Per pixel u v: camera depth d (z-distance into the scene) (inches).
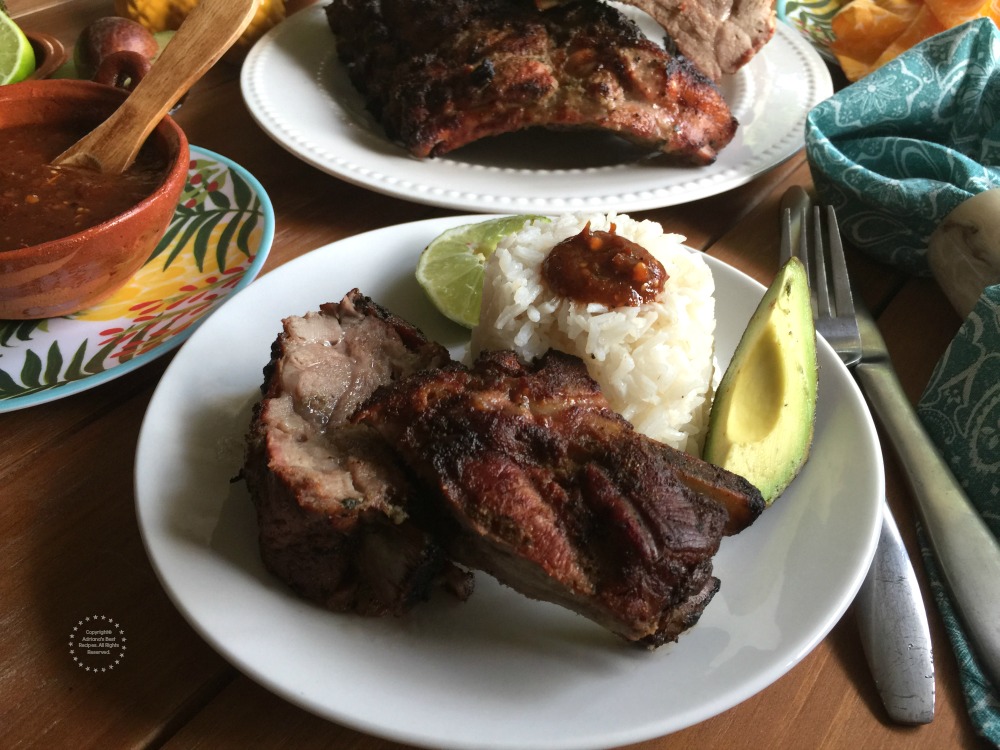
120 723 7.7
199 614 7.8
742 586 8.6
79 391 10.4
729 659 7.8
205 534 8.6
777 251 14.5
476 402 8.7
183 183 12.0
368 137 16.4
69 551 9.1
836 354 10.8
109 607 8.6
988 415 10.5
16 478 9.9
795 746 7.9
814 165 14.6
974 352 10.9
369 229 15.0
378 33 17.3
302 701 7.2
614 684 7.6
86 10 21.7
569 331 10.8
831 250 13.7
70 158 12.2
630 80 15.4
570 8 16.6
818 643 8.0
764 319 10.0
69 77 18.0
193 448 9.5
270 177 16.2
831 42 20.8
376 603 8.3
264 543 8.3
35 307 11.2
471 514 7.9
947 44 15.9
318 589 8.3
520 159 16.4
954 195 13.0
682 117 15.5
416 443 8.5
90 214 11.4
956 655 8.6
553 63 15.7
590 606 7.8
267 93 17.3
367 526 8.3
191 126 17.6
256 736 7.7
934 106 15.8
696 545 7.9
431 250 12.9
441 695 7.4
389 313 10.8
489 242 13.1
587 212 13.4
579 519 8.0
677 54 18.1
